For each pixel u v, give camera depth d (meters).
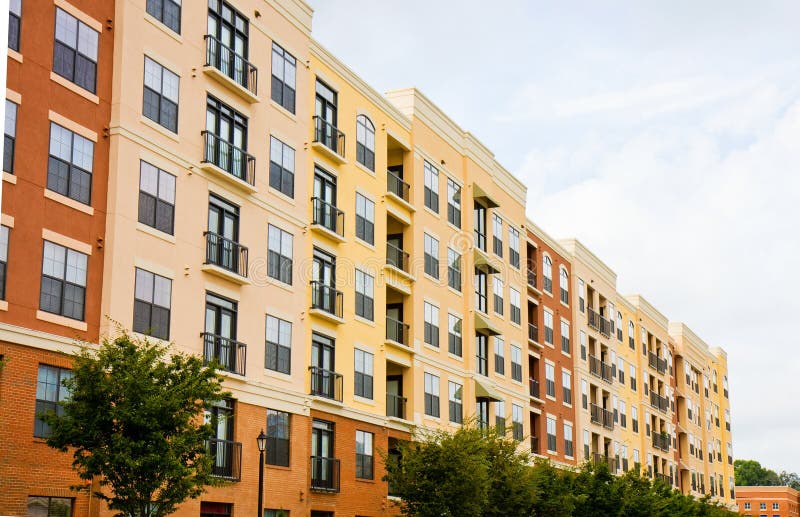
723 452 114.44
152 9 32.53
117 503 25.64
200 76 34.38
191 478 25.84
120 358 25.94
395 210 46.78
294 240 38.94
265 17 38.34
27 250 27.33
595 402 73.06
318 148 40.69
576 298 70.62
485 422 53.19
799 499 167.12
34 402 26.94
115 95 30.77
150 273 31.30
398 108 49.34
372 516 42.19
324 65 42.22
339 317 41.19
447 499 38.72
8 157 27.06
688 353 102.69
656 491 60.72
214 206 34.78
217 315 34.44
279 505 36.38
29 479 26.58
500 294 57.28
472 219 54.22
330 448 40.25
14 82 27.44
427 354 47.91
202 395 26.34
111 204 30.12
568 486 49.91
